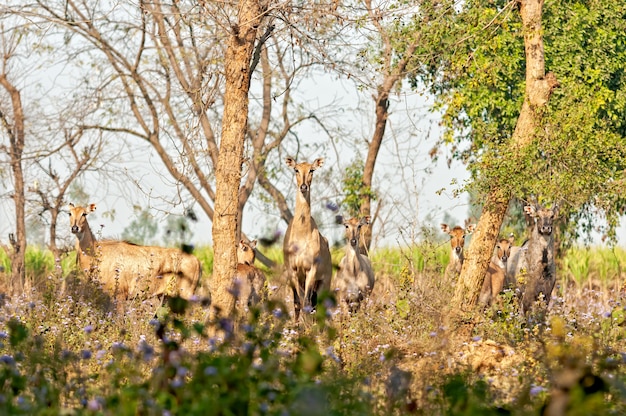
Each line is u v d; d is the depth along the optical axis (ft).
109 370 63.41
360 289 171.94
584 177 140.15
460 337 112.57
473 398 57.47
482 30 153.79
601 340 105.70
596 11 219.00
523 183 137.80
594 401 49.67
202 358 58.49
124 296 174.70
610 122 215.92
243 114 130.62
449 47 161.89
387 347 102.78
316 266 162.20
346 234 172.45
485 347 104.47
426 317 126.00
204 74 154.81
